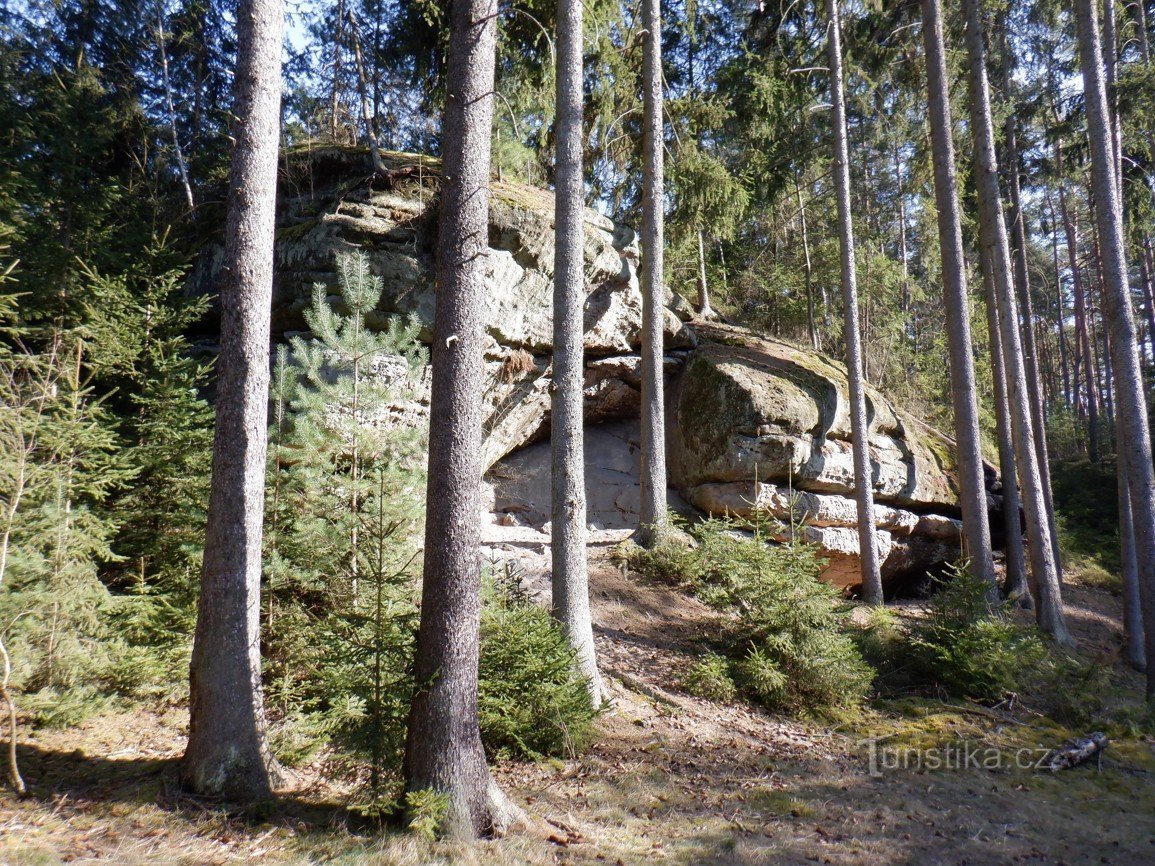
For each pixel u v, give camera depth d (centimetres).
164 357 934
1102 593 1984
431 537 606
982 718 1031
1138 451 1260
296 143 1627
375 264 1240
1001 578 1770
